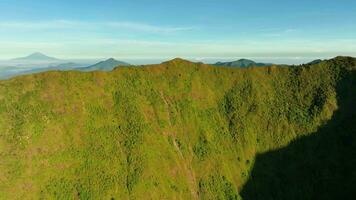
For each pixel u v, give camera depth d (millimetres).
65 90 125000
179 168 122312
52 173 106375
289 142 133875
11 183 100062
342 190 120875
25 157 106375
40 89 123250
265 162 130750
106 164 113500
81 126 119250
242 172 128125
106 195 106938
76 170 109625
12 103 117938
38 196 100750
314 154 130375
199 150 129250
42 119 115625
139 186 111562
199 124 134875
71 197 103812
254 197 122812
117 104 129000
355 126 132000
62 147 112750
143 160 117250
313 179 124938
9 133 110875
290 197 122062
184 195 117750
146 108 131500
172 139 129000
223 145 132500
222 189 122500
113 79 135000
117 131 122750
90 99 126188
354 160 125438
